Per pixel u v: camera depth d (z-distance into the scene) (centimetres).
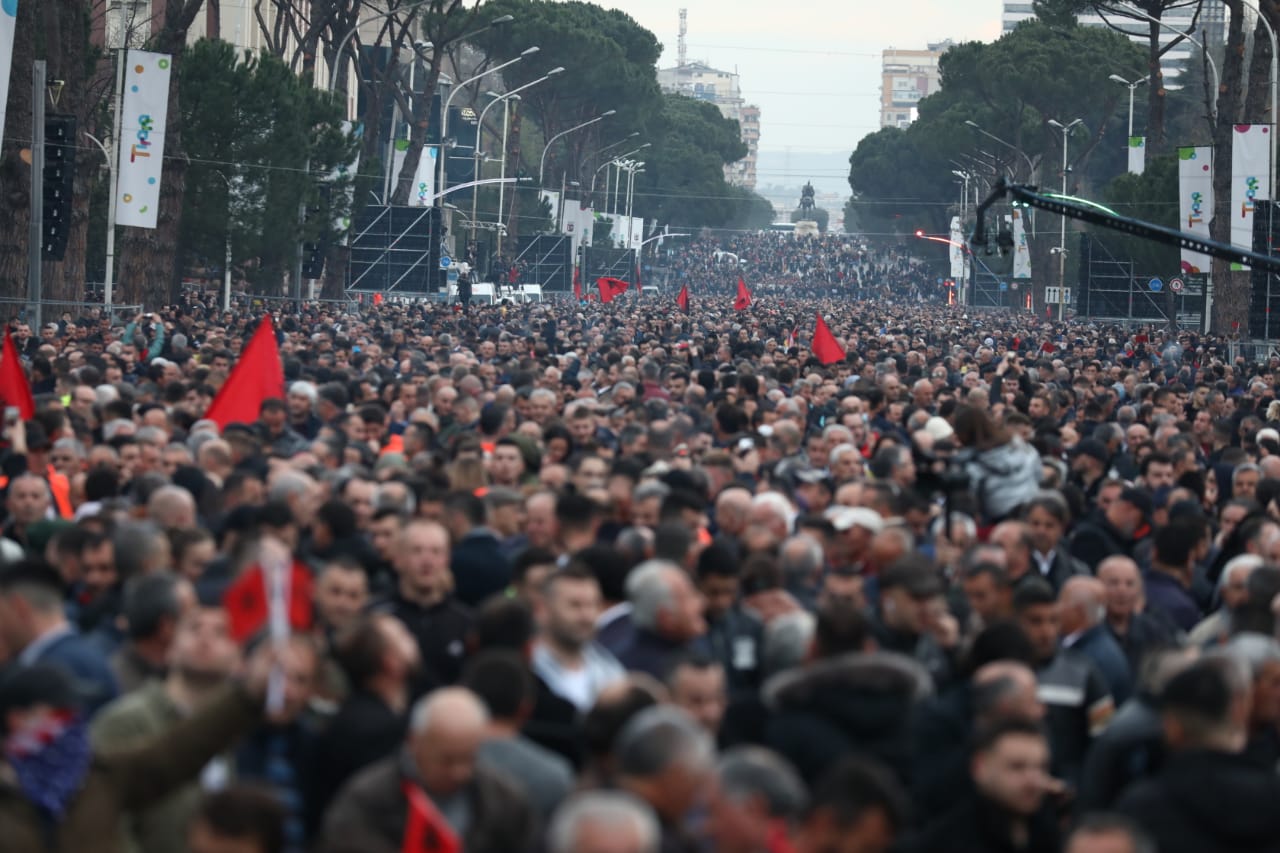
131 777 1346
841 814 1246
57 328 7631
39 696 1358
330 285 14600
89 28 10225
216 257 12088
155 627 1758
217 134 11731
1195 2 15538
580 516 2378
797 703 1573
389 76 14512
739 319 14262
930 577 1925
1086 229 19162
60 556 2197
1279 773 1513
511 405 4391
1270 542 2512
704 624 1991
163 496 2439
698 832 1305
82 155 9350
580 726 1638
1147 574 2566
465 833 1384
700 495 2850
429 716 1369
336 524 2442
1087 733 1938
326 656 1639
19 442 3023
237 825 1225
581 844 1098
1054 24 16688
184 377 5394
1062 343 12769
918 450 2803
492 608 1759
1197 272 11988
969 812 1511
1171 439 3778
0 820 1304
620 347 8031
